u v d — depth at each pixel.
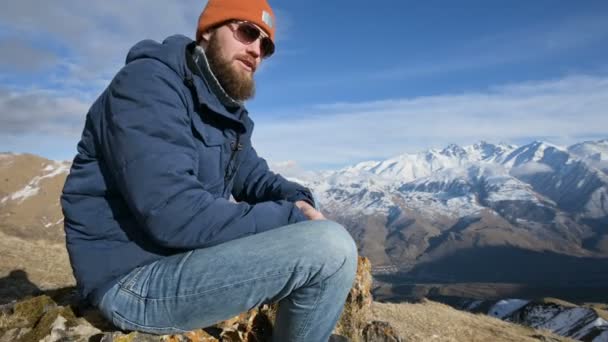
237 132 1.21
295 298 1.06
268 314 1.50
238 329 1.44
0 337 1.25
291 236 1.02
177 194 0.98
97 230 1.09
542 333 9.45
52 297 1.46
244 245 1.03
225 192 1.29
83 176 1.10
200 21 1.18
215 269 1.01
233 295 1.02
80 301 1.37
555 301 27.00
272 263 1.00
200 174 1.13
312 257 1.00
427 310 9.55
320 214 1.27
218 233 1.02
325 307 1.05
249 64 1.19
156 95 1.02
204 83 1.12
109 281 1.09
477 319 9.88
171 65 1.08
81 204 1.10
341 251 1.01
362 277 3.04
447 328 7.77
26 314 1.36
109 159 1.03
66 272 4.66
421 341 6.07
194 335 1.29
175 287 1.04
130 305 1.08
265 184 1.52
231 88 1.15
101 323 1.24
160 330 1.10
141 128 0.99
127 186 0.99
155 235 1.00
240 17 1.13
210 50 1.15
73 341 1.16
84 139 1.12
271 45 1.23
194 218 1.00
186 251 1.08
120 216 1.10
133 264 1.09
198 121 1.11
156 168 0.98
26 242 6.58
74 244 1.10
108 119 1.03
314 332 1.07
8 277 3.56
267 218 1.07
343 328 2.83
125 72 1.04
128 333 1.13
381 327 2.94
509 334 8.71
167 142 1.01
